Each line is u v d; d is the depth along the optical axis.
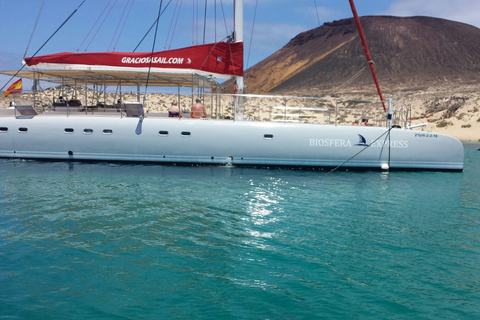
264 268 6.62
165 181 13.41
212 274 6.36
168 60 16.69
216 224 8.95
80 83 19.86
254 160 16.19
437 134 16.53
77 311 5.22
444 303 5.55
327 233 8.45
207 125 16.08
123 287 5.89
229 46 16.98
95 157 16.53
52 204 10.30
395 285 6.07
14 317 5.04
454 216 9.95
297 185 13.34
